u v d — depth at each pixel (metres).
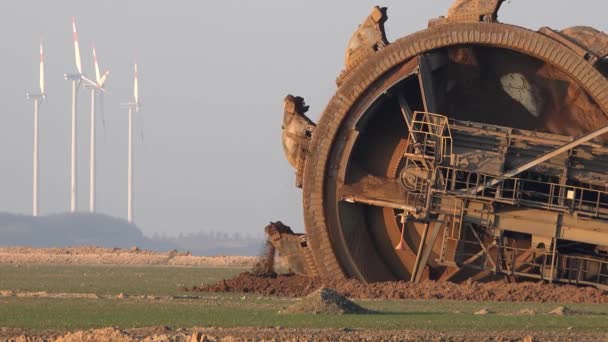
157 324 154.12
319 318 159.62
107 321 157.88
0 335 145.12
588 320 159.62
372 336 141.50
